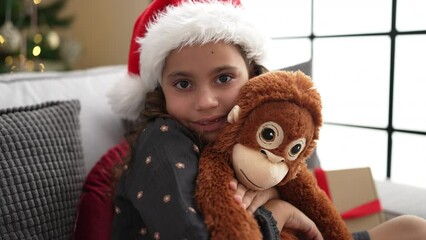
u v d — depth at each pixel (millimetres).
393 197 925
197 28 592
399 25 1336
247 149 563
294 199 716
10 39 1400
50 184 694
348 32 1450
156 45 629
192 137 627
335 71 1501
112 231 677
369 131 1457
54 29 1855
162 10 698
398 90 1372
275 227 598
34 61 1506
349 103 1488
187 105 620
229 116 579
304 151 594
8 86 871
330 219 712
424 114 1332
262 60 688
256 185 568
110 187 787
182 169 568
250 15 661
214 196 541
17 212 640
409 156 1378
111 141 936
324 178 882
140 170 607
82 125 903
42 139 708
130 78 755
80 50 1736
